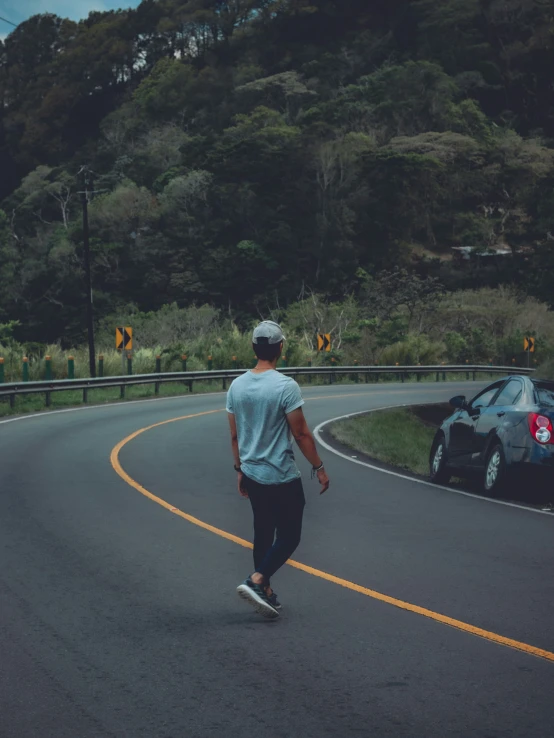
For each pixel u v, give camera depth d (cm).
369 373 4522
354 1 17238
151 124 14550
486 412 1223
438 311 6788
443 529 930
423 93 13362
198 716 423
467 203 11719
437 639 548
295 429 564
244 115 12975
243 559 766
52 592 650
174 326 7381
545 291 4912
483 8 16025
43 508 1005
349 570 733
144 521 938
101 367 3216
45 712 427
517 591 670
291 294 9231
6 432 1864
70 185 11900
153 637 546
